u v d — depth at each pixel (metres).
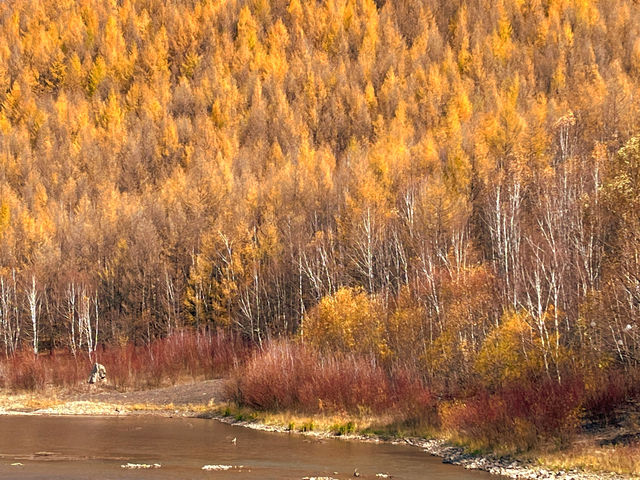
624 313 36.91
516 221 63.41
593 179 62.78
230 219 95.25
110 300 95.56
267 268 85.31
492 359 38.59
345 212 88.75
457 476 27.05
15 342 87.00
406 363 46.38
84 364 72.56
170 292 89.31
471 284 46.97
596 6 198.12
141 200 123.38
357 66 186.38
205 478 26.38
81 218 113.56
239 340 77.25
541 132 96.88
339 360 48.16
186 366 71.00
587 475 26.17
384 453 32.53
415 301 51.34
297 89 183.75
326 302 53.28
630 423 31.52
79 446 34.75
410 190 82.56
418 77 174.25
